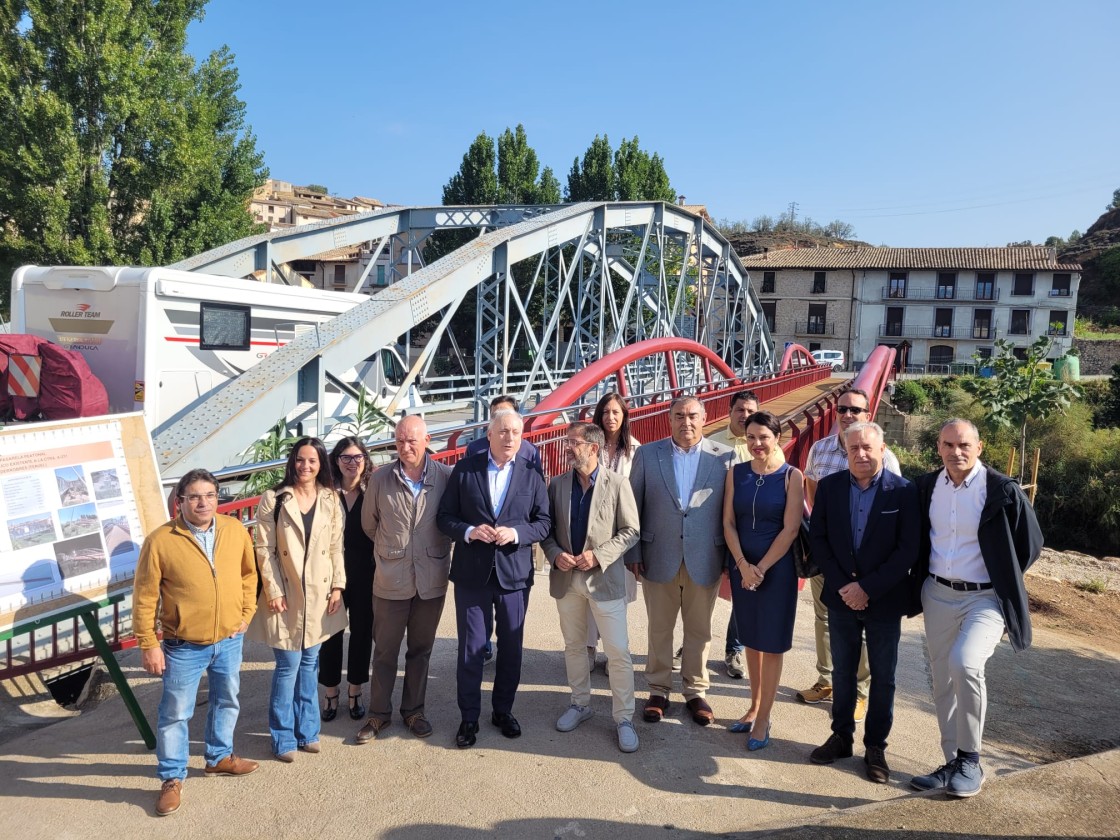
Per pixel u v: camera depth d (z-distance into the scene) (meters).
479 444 4.77
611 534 4.23
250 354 10.72
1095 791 3.68
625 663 4.19
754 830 3.30
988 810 3.48
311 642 3.87
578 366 16.94
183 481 3.44
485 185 40.91
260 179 26.47
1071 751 5.12
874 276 62.06
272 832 3.30
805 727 4.52
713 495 4.41
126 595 3.90
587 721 4.46
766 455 4.28
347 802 3.54
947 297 60.31
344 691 4.92
